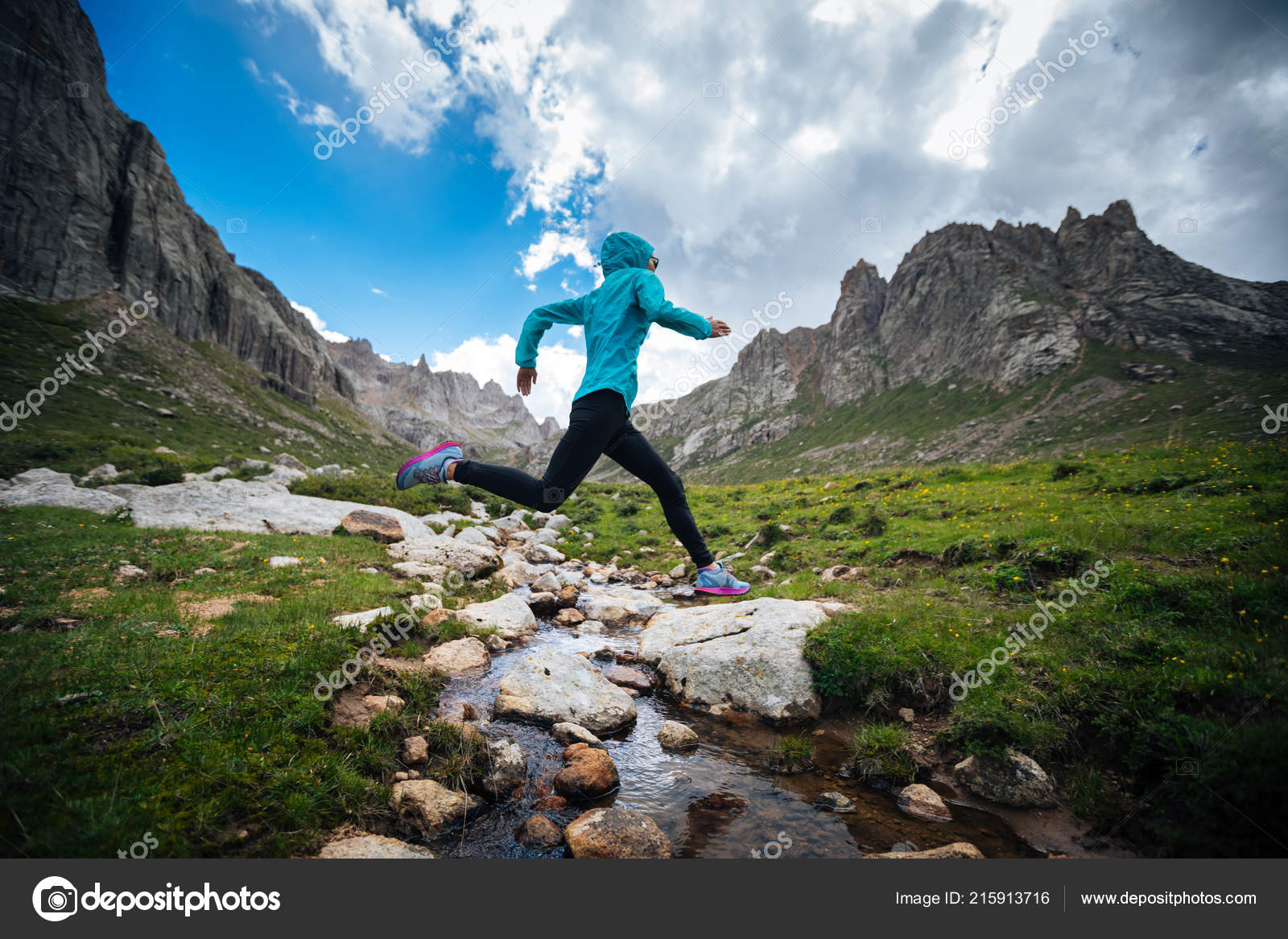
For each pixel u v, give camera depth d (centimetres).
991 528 1014
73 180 11012
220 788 345
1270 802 338
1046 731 473
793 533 1406
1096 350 15800
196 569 865
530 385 413
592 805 450
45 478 1620
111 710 394
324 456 11444
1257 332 14100
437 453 328
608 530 2003
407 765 456
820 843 401
